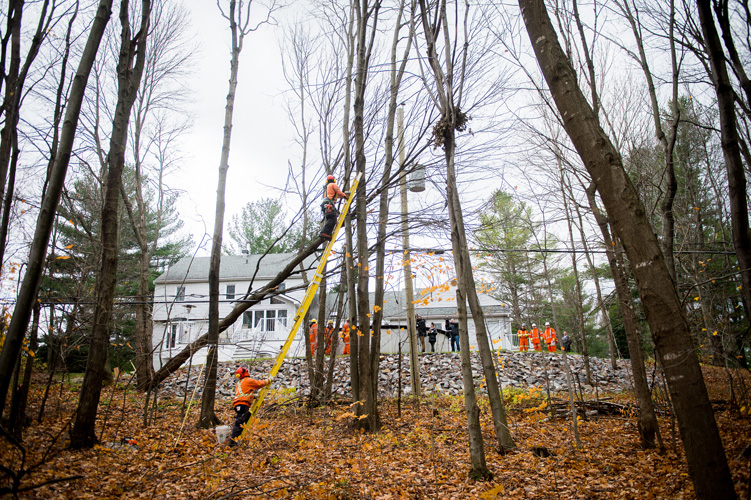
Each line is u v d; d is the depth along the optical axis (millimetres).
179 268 32344
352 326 10305
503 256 21828
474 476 6305
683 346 3732
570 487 6055
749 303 5961
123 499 5383
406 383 16828
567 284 25875
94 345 7629
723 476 3496
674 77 7898
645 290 3916
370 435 9086
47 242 5359
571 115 4383
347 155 10992
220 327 12688
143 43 9234
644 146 11266
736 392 10234
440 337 23469
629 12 8172
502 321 27734
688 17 7641
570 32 8336
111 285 7969
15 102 6418
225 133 11039
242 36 11492
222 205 10844
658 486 5805
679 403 3709
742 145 7676
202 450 8039
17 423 6930
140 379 15430
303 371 17859
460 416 11117
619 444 8156
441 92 6988
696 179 15984
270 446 8383
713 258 15375
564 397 14102
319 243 12352
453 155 6883
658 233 14883
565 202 9523
